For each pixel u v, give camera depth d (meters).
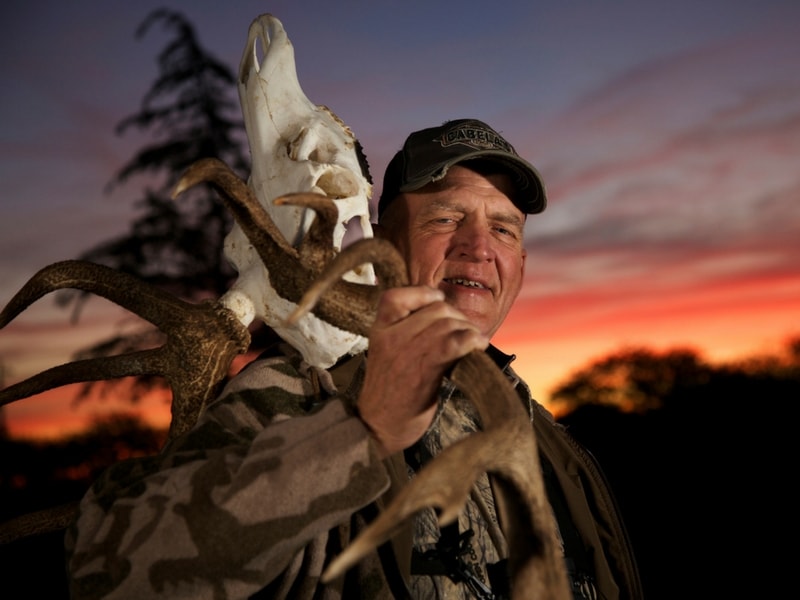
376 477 1.01
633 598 1.71
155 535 1.00
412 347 0.97
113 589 1.00
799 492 9.09
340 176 1.24
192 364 1.20
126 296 1.21
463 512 1.39
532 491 0.81
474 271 1.61
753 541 7.80
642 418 13.38
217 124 10.41
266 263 1.12
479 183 1.63
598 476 1.79
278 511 1.00
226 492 1.01
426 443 1.42
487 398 0.89
